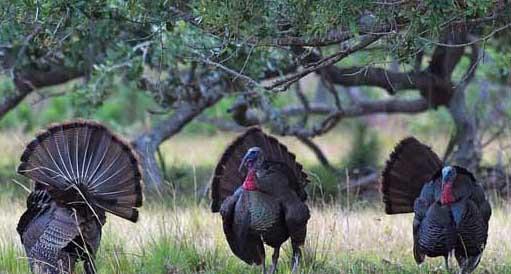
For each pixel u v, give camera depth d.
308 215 22.80
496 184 37.91
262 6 21.11
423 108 41.44
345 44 26.44
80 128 22.05
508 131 42.41
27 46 36.59
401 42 21.02
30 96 59.91
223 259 24.33
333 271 23.47
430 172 24.08
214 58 28.00
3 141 54.84
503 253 24.72
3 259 23.80
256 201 22.30
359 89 56.66
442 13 20.16
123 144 22.12
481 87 43.97
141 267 23.55
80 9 22.91
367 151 42.97
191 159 47.09
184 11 23.80
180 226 25.33
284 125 39.81
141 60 34.22
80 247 21.42
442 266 24.52
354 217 28.42
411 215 30.08
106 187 21.94
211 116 52.31
